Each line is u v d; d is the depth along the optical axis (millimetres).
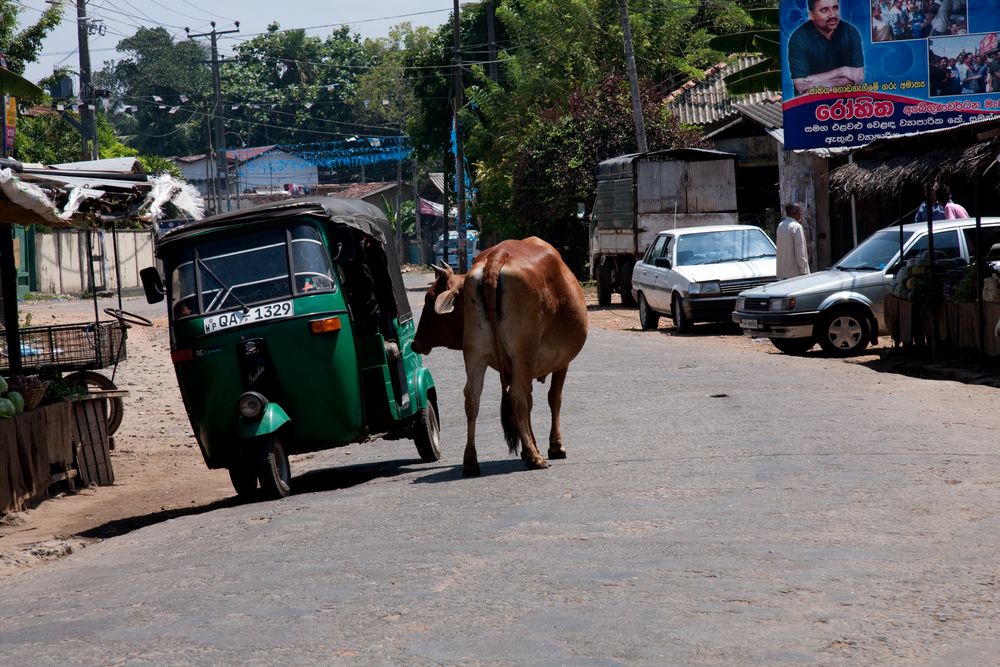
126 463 13953
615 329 26000
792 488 7867
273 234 10375
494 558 6402
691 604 5316
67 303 41500
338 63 101125
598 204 33781
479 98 49719
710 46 33656
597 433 11188
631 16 46031
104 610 6164
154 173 11500
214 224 10398
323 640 5109
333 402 10102
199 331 10094
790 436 10156
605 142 40500
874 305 18359
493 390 16719
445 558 6484
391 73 95875
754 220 37531
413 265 80625
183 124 97438
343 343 10141
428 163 98000
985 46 26203
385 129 95438
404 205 86500
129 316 13055
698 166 30281
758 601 5324
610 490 8164
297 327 10023
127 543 8594
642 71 47344
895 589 5434
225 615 5688
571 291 9688
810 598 5340
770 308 18797
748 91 34219
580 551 6438
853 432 10250
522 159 42000
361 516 8141
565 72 47031
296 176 90062
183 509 10656
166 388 20516
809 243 30547
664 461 9227
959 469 8297
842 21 26688
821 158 27766
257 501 9961
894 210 29906
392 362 10977
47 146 50469
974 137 14211
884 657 4547
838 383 14234
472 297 9234
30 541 9594
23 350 12602
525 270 9164
